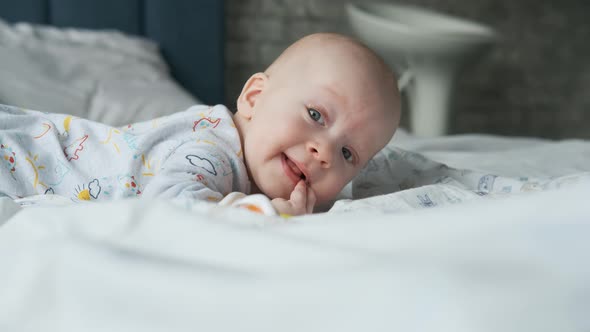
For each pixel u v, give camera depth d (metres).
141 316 0.38
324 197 1.11
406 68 3.30
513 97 4.05
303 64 1.14
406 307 0.36
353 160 1.13
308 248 0.46
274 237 0.48
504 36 3.99
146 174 1.09
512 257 0.44
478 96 4.00
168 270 0.41
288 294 0.38
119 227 0.53
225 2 3.37
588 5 4.10
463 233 0.49
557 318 0.37
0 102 1.81
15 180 1.07
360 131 1.11
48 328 0.39
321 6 3.60
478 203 0.54
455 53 3.09
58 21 2.67
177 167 0.99
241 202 0.75
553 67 4.10
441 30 3.28
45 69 2.08
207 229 0.51
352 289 0.38
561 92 4.12
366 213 0.70
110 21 2.76
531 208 0.51
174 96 2.20
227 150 1.08
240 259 0.47
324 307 0.37
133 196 1.07
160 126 1.12
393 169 1.31
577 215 0.49
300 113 1.09
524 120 4.08
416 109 3.27
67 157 1.11
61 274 0.42
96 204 0.59
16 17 2.60
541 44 4.06
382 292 0.37
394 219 0.52
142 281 0.41
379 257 0.43
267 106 1.13
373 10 3.53
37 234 0.56
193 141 1.07
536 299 0.37
